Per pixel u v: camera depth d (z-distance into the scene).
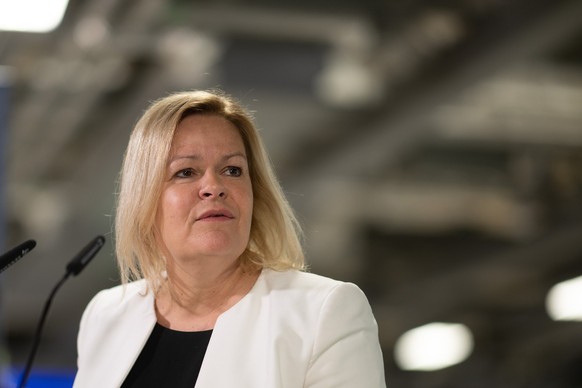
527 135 12.33
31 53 9.06
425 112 10.20
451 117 11.80
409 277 16.28
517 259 15.04
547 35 8.48
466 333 17.36
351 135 11.29
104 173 12.06
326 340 2.44
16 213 13.46
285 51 10.02
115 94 10.33
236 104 2.71
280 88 10.21
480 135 12.31
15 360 15.74
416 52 9.55
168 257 2.68
